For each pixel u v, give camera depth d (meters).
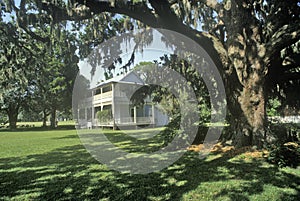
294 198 3.08
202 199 3.17
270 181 3.77
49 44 8.20
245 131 6.57
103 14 8.67
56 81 19.94
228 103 7.13
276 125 7.82
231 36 6.89
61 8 6.76
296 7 6.85
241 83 6.75
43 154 7.51
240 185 3.64
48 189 3.91
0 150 8.53
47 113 28.50
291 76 7.79
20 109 27.36
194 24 7.20
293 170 4.34
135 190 3.67
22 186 4.12
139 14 6.80
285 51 7.97
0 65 9.19
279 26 6.98
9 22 7.62
